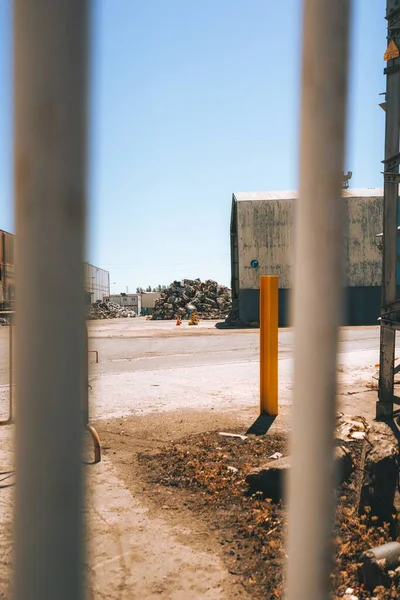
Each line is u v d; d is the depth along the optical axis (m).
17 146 1.13
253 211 32.12
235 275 35.00
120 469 4.84
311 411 1.57
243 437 5.75
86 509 1.20
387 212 5.92
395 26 5.58
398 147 5.79
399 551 3.10
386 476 3.74
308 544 1.68
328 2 1.43
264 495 4.10
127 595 2.89
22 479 1.16
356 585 2.98
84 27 1.14
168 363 12.26
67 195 1.13
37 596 1.17
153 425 6.38
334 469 1.62
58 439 1.15
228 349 15.45
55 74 1.12
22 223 1.14
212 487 4.31
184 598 2.86
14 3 1.12
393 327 5.79
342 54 1.45
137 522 3.77
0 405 7.41
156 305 47.34
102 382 9.49
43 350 1.14
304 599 1.70
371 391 8.27
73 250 1.14
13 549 1.18
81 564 1.19
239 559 3.25
